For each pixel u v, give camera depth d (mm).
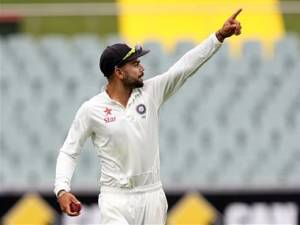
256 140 49188
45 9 74375
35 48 53469
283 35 71562
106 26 73562
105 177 17781
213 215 37031
